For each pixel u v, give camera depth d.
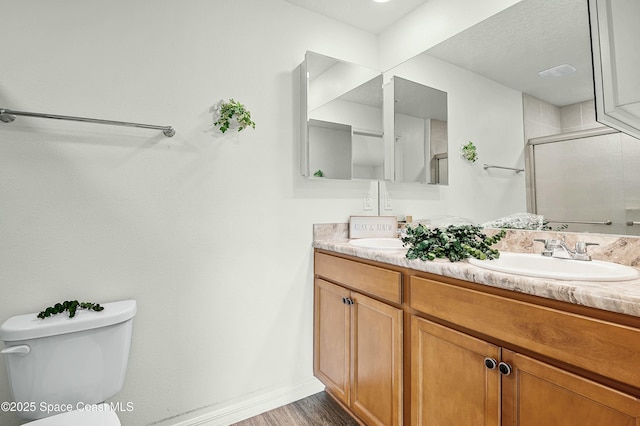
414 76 1.97
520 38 1.45
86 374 1.14
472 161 1.65
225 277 1.63
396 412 1.29
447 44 1.77
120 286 1.38
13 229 1.19
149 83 1.45
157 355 1.46
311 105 1.84
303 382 1.88
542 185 1.37
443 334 1.11
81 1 1.32
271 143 1.78
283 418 1.66
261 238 1.74
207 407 1.58
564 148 1.29
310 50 1.93
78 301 1.29
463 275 1.04
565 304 0.80
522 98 1.44
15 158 1.20
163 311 1.47
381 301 1.40
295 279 1.86
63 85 1.28
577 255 1.17
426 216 1.92
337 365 1.68
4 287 1.18
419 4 1.92
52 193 1.26
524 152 1.43
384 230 2.07
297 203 1.87
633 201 1.10
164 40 1.49
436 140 1.85
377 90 2.12
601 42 1.16
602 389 0.72
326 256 1.79
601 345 0.72
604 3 1.15
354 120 2.02
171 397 1.49
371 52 2.21
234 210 1.66
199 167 1.57
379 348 1.39
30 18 1.23
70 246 1.29
